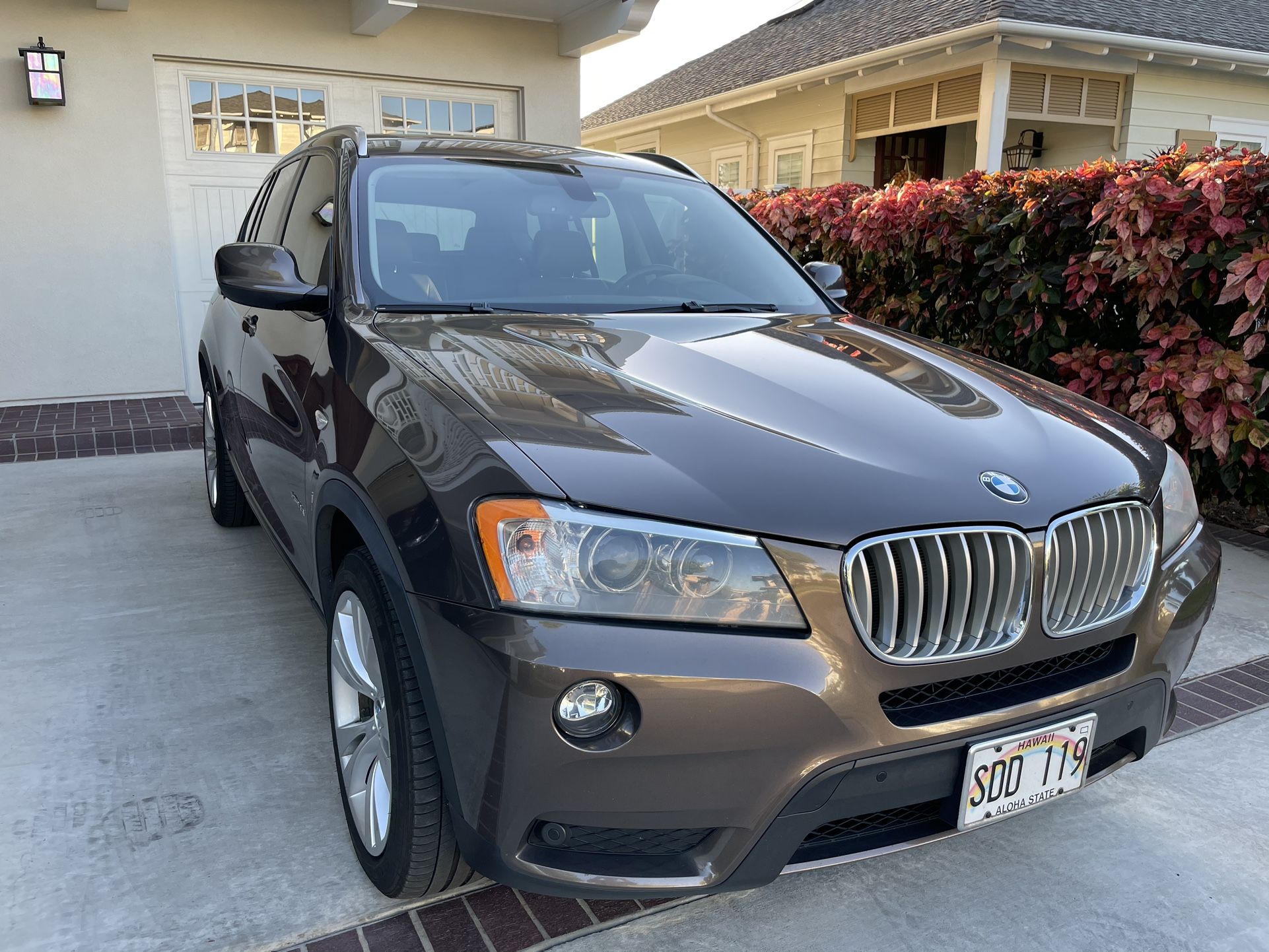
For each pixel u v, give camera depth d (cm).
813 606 162
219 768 251
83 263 693
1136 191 432
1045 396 241
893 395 213
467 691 160
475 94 823
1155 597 201
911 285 589
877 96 1224
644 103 1742
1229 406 431
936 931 202
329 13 742
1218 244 421
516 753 155
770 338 255
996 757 177
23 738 263
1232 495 470
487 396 187
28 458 588
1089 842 234
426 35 782
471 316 253
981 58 1049
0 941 188
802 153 1352
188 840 221
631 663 153
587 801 157
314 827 227
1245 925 206
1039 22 1005
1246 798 253
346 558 205
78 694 289
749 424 189
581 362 216
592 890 164
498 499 161
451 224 284
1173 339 441
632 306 282
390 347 218
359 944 190
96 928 192
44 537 438
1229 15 1330
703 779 158
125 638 330
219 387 395
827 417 197
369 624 191
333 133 334
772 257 338
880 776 168
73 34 662
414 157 304
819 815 165
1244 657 337
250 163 749
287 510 278
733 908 207
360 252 263
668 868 166
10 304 678
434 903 203
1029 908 209
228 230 752
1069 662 192
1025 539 177
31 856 213
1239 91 1241
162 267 716
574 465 166
